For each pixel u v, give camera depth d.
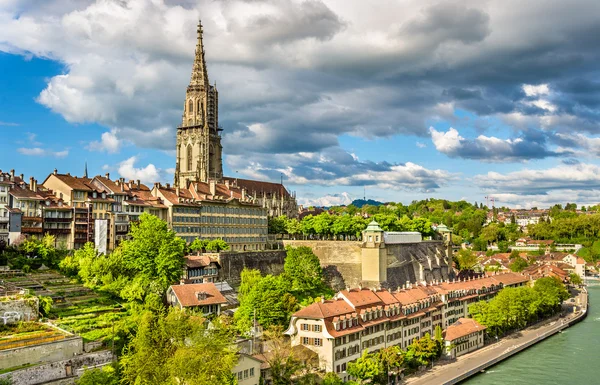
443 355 180.50
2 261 183.88
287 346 143.88
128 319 145.62
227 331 127.25
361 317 162.00
